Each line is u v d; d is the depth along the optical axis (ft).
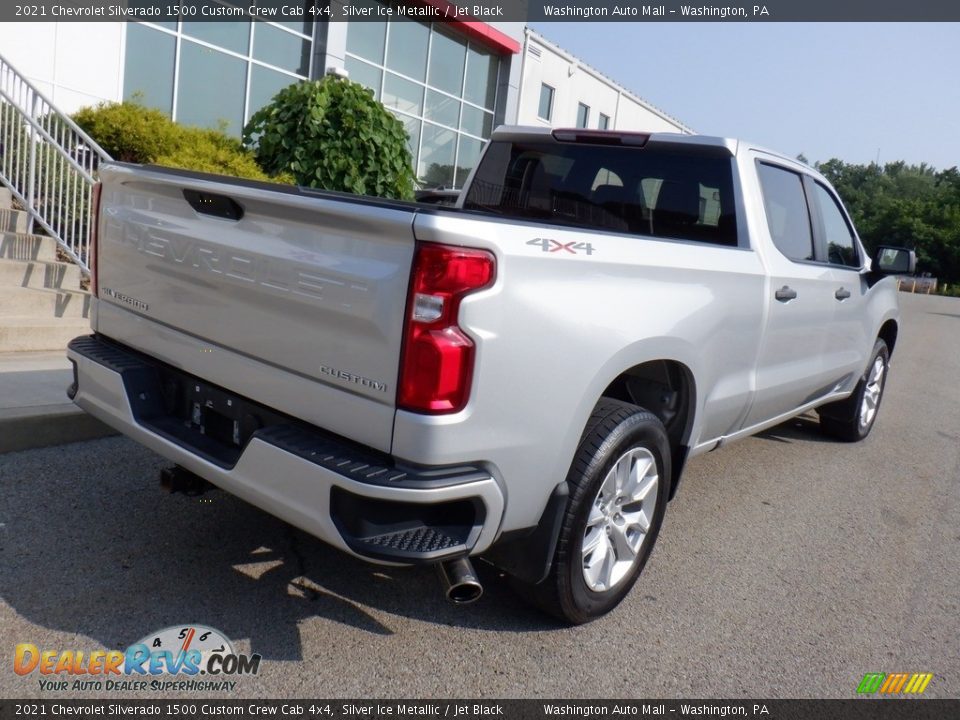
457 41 53.78
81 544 11.25
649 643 10.50
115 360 10.82
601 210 14.58
